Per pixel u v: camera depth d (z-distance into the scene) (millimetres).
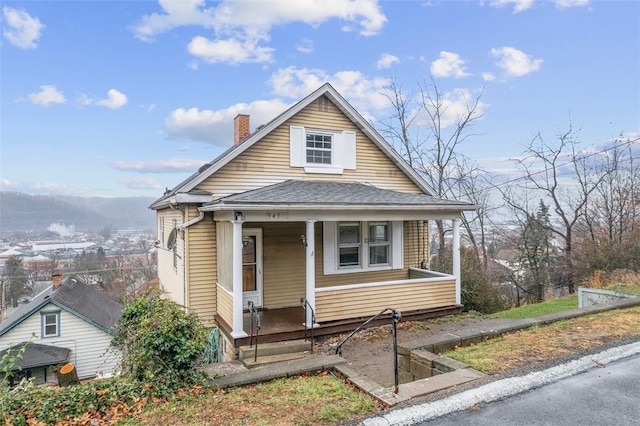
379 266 11938
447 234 26203
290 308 10570
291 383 4891
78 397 4402
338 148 11797
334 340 8609
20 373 16156
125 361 5805
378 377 6293
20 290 33781
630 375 4684
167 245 12422
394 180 12664
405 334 8844
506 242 24141
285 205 8164
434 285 10234
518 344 5949
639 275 15031
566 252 21547
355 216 9219
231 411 4082
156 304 6113
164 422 3881
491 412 3855
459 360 5336
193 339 5098
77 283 23844
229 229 8680
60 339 18234
